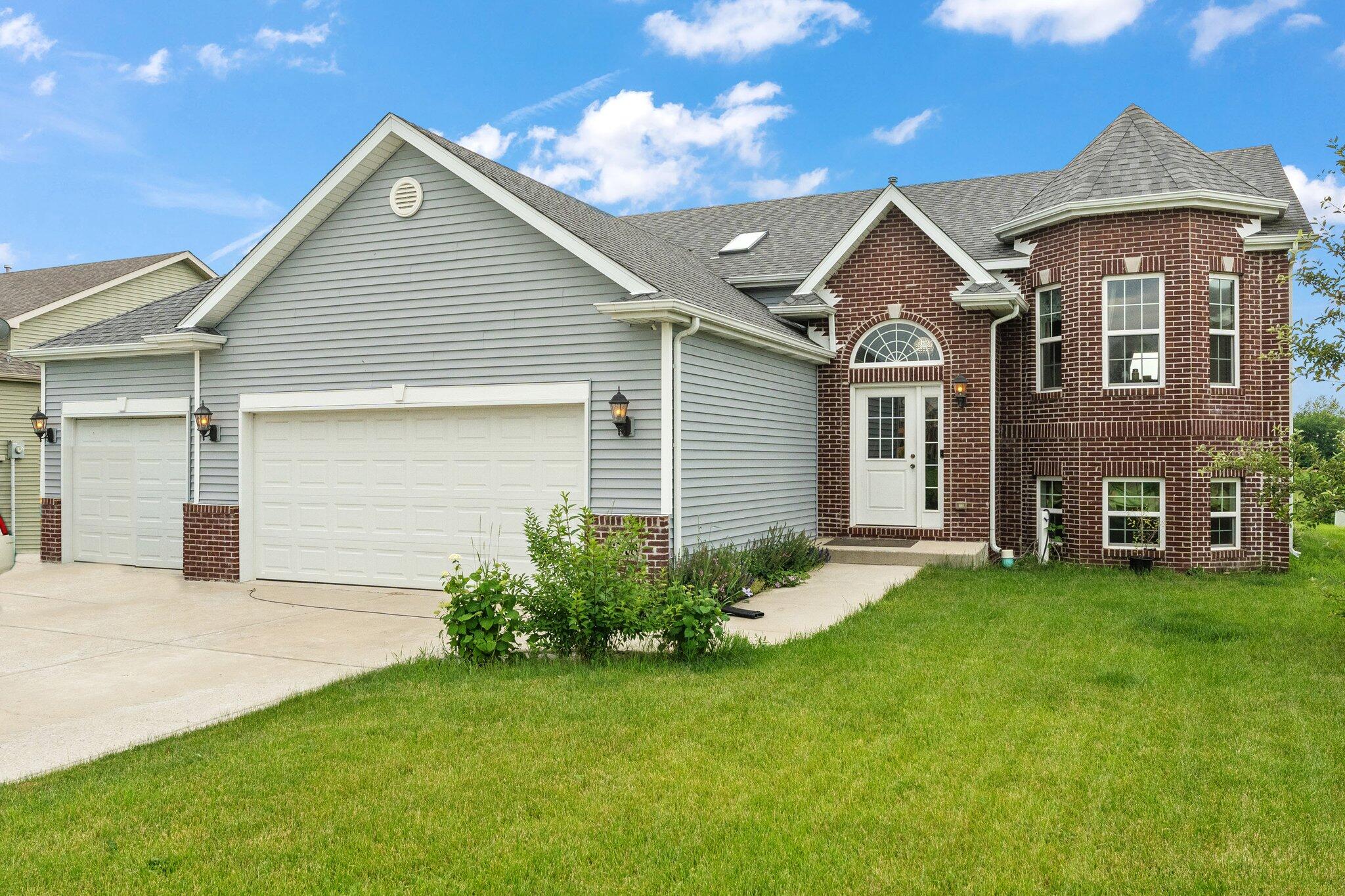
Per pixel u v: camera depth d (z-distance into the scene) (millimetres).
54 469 15641
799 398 14891
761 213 20422
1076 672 7512
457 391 11984
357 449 12852
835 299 15539
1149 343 13688
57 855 4512
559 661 8180
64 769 5797
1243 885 4125
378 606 11406
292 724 6578
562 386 11383
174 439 14562
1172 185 13422
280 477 13391
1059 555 14445
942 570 12961
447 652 8633
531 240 11578
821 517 15578
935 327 14922
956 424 14742
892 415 15297
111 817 4961
